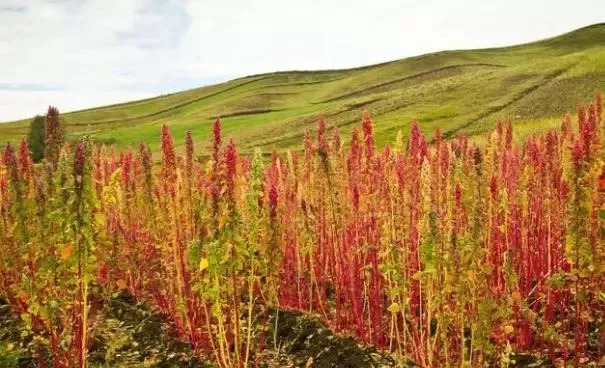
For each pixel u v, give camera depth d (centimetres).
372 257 852
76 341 698
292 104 11150
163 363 800
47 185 714
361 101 7762
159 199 945
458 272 654
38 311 689
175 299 867
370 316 852
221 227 697
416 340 777
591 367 727
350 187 904
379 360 788
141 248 1064
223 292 746
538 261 923
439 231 661
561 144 995
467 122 5184
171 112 13412
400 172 800
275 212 819
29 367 762
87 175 646
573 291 723
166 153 874
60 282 664
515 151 1011
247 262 749
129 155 1179
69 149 732
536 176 959
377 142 4784
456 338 760
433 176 803
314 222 967
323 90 12256
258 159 740
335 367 791
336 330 898
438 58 12731
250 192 737
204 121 9744
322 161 892
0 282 966
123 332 907
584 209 673
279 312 944
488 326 655
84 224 646
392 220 782
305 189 992
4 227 868
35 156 4612
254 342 847
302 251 912
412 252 793
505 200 830
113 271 1032
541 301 871
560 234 873
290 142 5703
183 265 857
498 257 822
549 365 745
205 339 835
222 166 717
